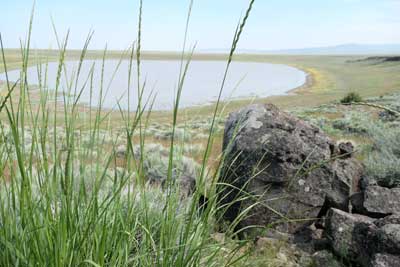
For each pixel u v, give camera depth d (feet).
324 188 18.72
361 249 14.64
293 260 15.30
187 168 18.26
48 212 5.27
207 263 7.26
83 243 5.33
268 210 17.90
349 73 451.12
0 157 5.29
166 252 5.96
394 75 375.45
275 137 18.88
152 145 35.50
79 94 5.25
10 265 5.37
